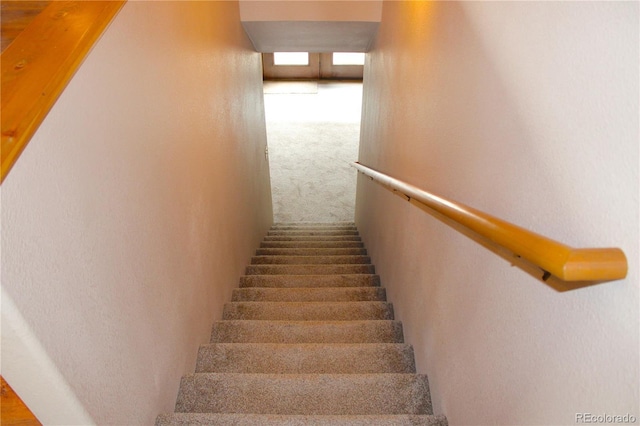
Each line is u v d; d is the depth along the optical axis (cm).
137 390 106
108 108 91
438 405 133
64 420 80
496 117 93
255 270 296
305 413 137
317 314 216
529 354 77
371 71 340
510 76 86
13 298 61
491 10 96
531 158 77
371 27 299
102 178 88
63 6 87
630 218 52
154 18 121
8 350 66
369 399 142
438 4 142
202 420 120
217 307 204
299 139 702
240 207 276
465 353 111
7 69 70
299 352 167
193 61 163
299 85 873
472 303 106
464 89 114
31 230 65
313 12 282
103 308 88
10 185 60
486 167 98
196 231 166
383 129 262
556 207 69
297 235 443
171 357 134
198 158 170
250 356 166
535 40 76
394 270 219
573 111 64
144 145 112
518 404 81
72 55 74
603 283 57
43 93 66
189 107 157
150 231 116
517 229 67
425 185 155
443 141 133
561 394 67
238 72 272
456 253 119
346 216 555
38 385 72
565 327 66
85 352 80
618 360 54
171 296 134
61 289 72
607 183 56
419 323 161
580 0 63
